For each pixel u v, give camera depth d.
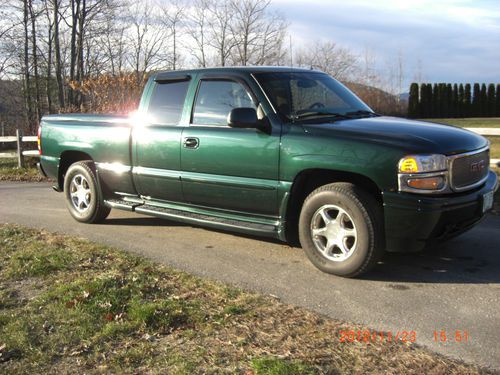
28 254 5.11
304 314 3.66
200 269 4.73
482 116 46.47
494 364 2.97
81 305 3.82
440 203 4.03
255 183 4.78
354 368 2.91
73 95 27.78
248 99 4.96
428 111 46.12
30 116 27.95
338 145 4.30
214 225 5.20
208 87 5.32
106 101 14.58
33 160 13.38
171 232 6.14
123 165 6.02
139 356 3.10
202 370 2.93
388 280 4.35
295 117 4.74
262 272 4.62
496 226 6.00
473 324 3.50
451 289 4.13
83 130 6.46
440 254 5.01
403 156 4.03
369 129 4.40
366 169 4.15
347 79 25.92
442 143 4.18
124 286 4.19
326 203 4.40
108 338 3.34
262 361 2.97
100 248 5.35
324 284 4.29
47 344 3.28
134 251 5.36
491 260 4.81
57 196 9.04
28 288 4.25
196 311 3.70
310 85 5.26
